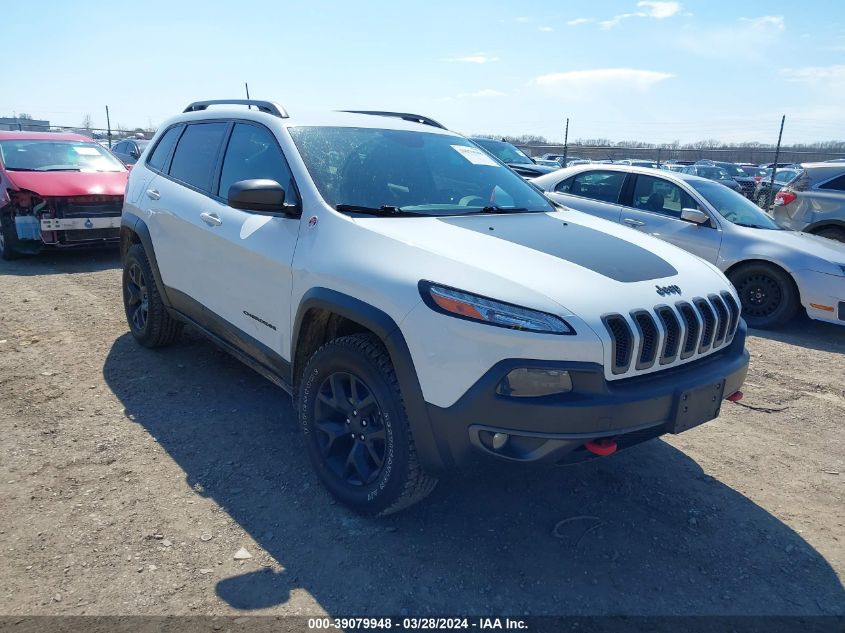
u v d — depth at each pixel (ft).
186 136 15.14
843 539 9.89
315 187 10.84
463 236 9.84
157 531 9.36
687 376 9.08
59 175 27.84
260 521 9.71
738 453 12.57
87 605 7.88
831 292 20.74
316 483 10.79
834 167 30.09
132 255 16.17
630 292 8.82
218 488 10.54
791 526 10.18
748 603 8.43
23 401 13.46
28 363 15.57
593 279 8.86
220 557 8.87
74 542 9.04
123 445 11.78
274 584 8.39
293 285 10.42
